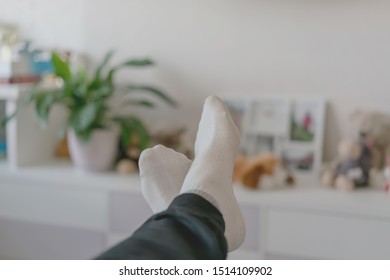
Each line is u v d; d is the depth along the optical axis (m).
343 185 1.58
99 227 1.70
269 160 1.59
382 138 1.64
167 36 1.86
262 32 1.77
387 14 1.65
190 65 1.86
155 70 1.89
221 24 1.80
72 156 1.79
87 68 1.97
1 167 1.83
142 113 1.94
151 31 1.87
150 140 1.79
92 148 1.71
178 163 0.65
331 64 1.72
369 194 1.55
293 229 1.51
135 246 0.45
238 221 0.56
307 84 1.76
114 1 1.90
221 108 0.65
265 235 1.53
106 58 1.74
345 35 1.70
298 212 1.50
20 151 1.81
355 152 1.59
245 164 1.63
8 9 2.04
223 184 0.55
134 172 1.77
